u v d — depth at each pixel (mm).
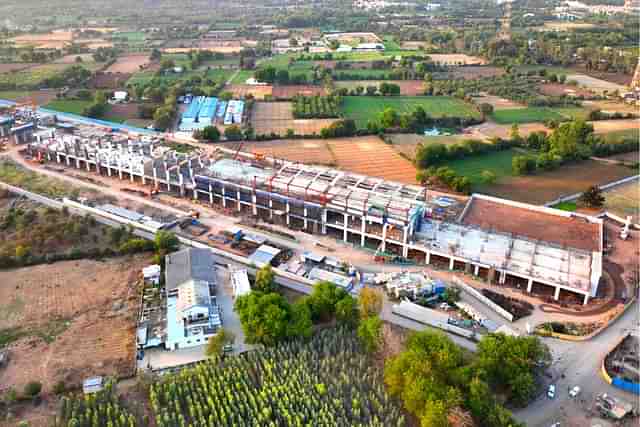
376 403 133375
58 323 164500
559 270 183500
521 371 134875
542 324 165125
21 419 130875
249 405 134125
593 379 144000
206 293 168625
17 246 198875
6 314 167875
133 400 137000
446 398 124500
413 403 126625
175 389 137000
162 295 176125
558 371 146375
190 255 187750
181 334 155125
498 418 122188
